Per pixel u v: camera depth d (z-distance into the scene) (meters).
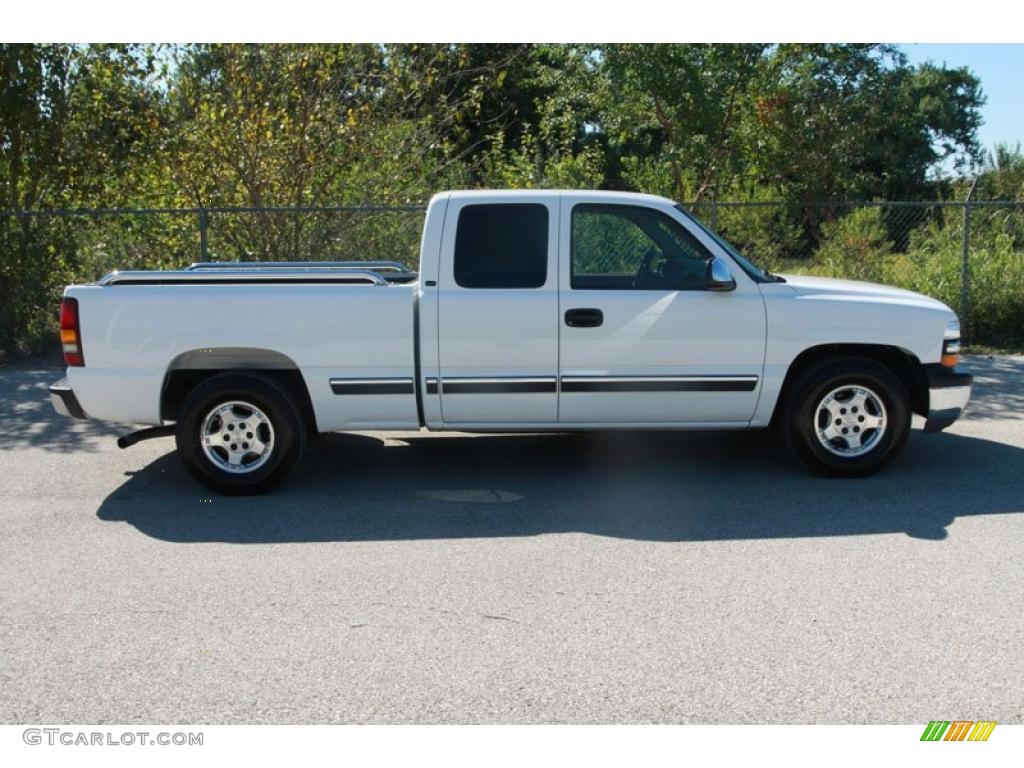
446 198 6.50
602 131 19.78
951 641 4.21
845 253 13.94
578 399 6.52
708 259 6.59
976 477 6.75
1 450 7.98
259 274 6.69
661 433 8.27
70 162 13.33
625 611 4.57
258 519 6.07
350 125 12.83
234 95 12.58
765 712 3.67
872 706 3.70
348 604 4.70
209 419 6.50
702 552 5.34
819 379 6.58
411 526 5.89
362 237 13.20
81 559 5.38
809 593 4.75
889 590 4.77
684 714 3.66
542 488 6.68
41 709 3.76
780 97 16.89
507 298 6.41
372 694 3.83
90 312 6.41
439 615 4.55
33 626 4.49
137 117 12.94
